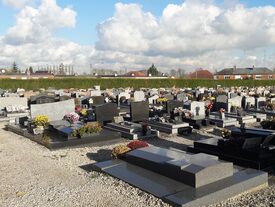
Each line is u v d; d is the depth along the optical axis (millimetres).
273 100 26797
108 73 113562
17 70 106562
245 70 97188
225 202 7289
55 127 14508
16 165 10445
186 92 37406
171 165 8172
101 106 16797
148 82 59750
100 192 7883
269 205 7055
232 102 23031
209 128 17109
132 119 17594
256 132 11125
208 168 7688
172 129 15719
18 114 20594
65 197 7652
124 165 9547
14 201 7504
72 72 113750
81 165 10398
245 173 8398
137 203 7156
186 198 6973
